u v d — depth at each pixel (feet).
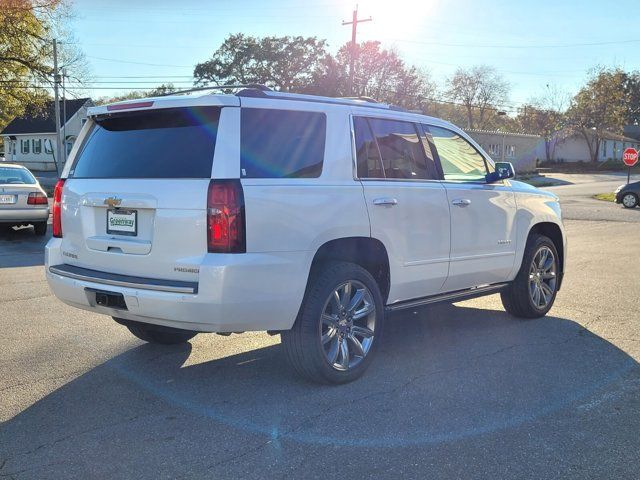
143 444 11.73
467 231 17.90
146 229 13.52
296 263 13.48
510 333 19.40
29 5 104.27
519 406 13.52
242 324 13.03
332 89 203.82
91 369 15.94
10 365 16.17
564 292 25.46
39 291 25.31
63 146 196.65
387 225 15.48
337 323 14.70
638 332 19.43
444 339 18.78
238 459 11.14
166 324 13.26
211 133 13.25
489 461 11.05
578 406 13.52
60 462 11.01
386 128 16.39
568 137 234.99
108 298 13.80
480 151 19.43
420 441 11.85
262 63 213.05
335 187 14.47
